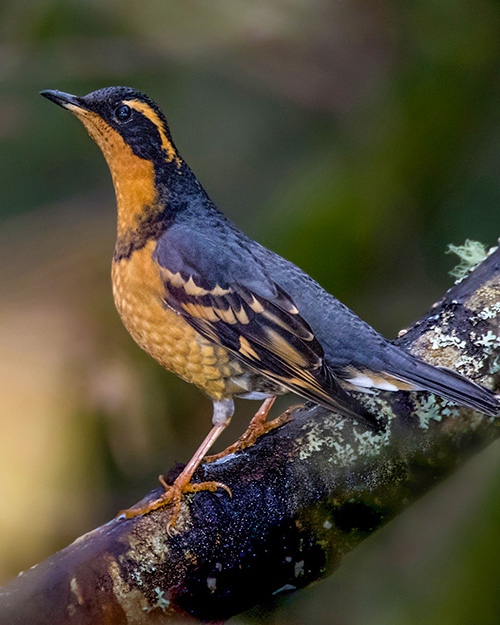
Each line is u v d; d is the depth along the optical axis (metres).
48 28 12.28
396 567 9.19
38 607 6.59
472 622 7.69
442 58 11.05
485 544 7.90
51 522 7.51
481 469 8.67
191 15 12.42
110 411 8.09
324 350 8.49
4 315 8.32
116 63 12.57
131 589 6.83
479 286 8.13
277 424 8.49
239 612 7.27
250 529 7.20
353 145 11.23
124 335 9.17
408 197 11.13
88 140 12.62
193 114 13.23
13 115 12.48
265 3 12.49
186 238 8.80
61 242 9.84
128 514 7.11
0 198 11.95
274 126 13.05
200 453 7.69
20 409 7.42
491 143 11.06
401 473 7.49
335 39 12.50
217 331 8.61
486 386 7.85
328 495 7.40
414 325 8.39
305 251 10.72
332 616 8.80
